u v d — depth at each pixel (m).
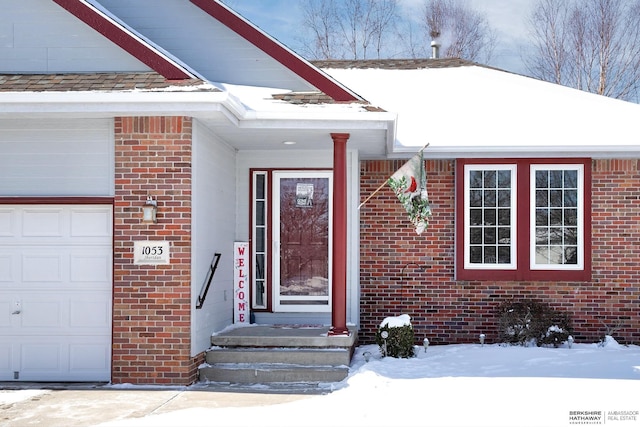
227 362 10.60
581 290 13.51
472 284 13.66
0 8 10.31
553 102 15.35
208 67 12.02
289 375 10.20
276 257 13.16
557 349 12.29
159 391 9.52
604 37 33.81
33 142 10.09
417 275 13.76
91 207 10.20
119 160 9.91
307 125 10.68
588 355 11.65
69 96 9.36
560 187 13.59
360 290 13.80
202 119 10.12
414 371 10.42
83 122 10.05
